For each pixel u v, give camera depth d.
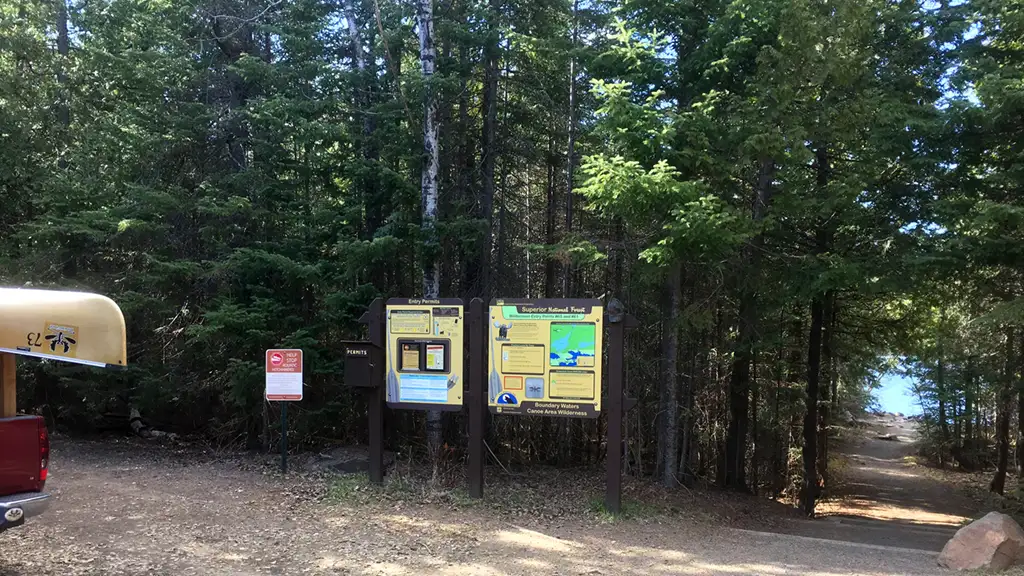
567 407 8.25
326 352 11.33
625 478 11.41
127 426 13.64
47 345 4.87
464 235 11.49
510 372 8.41
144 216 11.12
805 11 8.47
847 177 9.71
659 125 8.74
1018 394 14.49
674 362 11.16
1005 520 6.89
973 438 25.00
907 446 34.41
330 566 5.75
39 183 12.09
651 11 9.98
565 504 8.91
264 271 11.14
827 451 20.08
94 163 12.19
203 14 11.72
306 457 10.94
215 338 10.48
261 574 5.46
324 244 11.79
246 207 10.66
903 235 10.01
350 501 8.14
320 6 12.90
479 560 6.15
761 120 8.95
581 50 10.41
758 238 10.60
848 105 8.93
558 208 14.34
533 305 8.33
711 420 14.57
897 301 14.17
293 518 7.30
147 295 11.55
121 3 12.20
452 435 12.38
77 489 8.09
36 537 6.12
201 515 7.20
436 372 8.71
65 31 13.91
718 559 6.75
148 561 5.62
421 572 5.71
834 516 14.71
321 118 11.76
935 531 11.73
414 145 11.63
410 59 14.58
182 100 12.20
